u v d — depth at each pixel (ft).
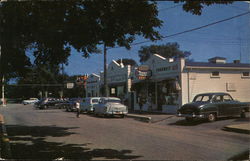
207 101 48.08
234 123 43.96
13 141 31.73
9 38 26.55
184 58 63.62
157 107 75.82
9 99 263.29
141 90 80.89
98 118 64.44
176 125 46.60
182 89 63.10
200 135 34.86
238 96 65.98
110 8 23.47
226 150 25.11
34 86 217.36
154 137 33.58
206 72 64.95
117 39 27.68
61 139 32.96
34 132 39.42
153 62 77.46
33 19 24.99
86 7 23.97
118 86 102.06
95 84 129.49
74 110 95.40
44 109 117.70
